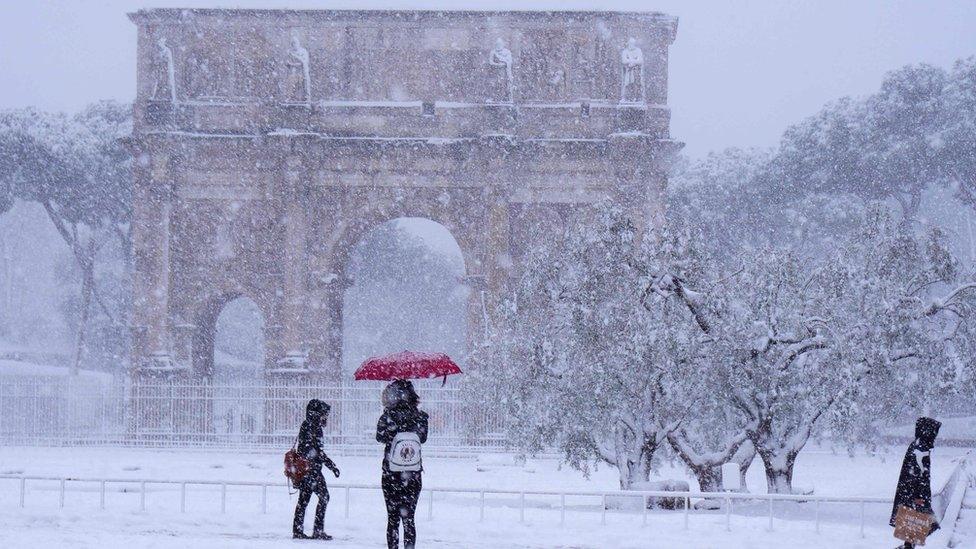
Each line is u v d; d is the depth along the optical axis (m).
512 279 82.62
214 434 76.31
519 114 83.56
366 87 84.62
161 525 26.25
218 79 84.75
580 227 39.44
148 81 84.81
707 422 38.22
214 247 84.50
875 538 24.61
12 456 64.81
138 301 82.62
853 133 106.88
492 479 51.53
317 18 84.75
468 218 83.75
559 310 38.78
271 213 84.38
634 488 35.06
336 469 24.80
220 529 25.83
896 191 107.94
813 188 110.50
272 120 83.56
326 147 83.75
